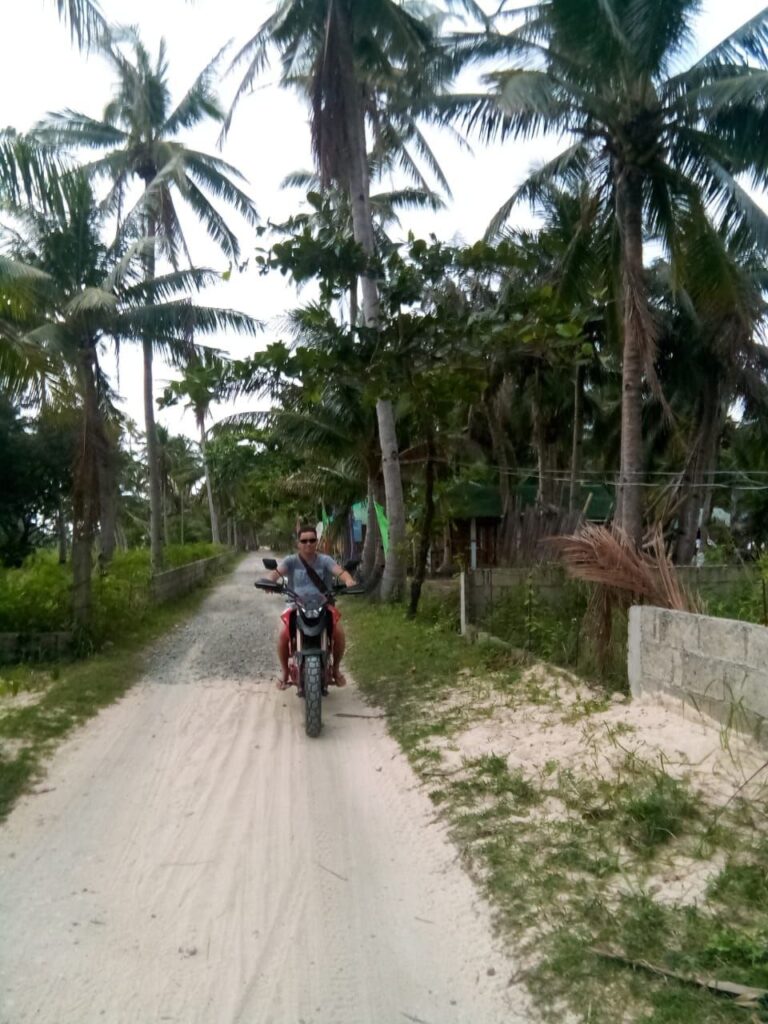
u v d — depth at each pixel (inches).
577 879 160.1
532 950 139.6
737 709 206.5
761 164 420.5
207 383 435.8
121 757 255.0
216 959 142.6
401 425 656.4
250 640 502.6
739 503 1005.2
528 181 501.7
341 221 430.9
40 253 456.8
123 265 462.9
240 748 263.1
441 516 640.4
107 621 460.8
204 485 2090.3
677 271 458.3
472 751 241.3
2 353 361.1
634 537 439.5
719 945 130.0
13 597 434.3
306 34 579.8
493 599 433.7
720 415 689.0
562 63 430.3
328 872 174.4
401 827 197.2
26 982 136.1
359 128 558.3
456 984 134.4
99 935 150.3
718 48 421.7
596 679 289.6
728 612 319.0
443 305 410.0
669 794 180.7
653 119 431.5
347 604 700.7
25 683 360.8
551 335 407.8
